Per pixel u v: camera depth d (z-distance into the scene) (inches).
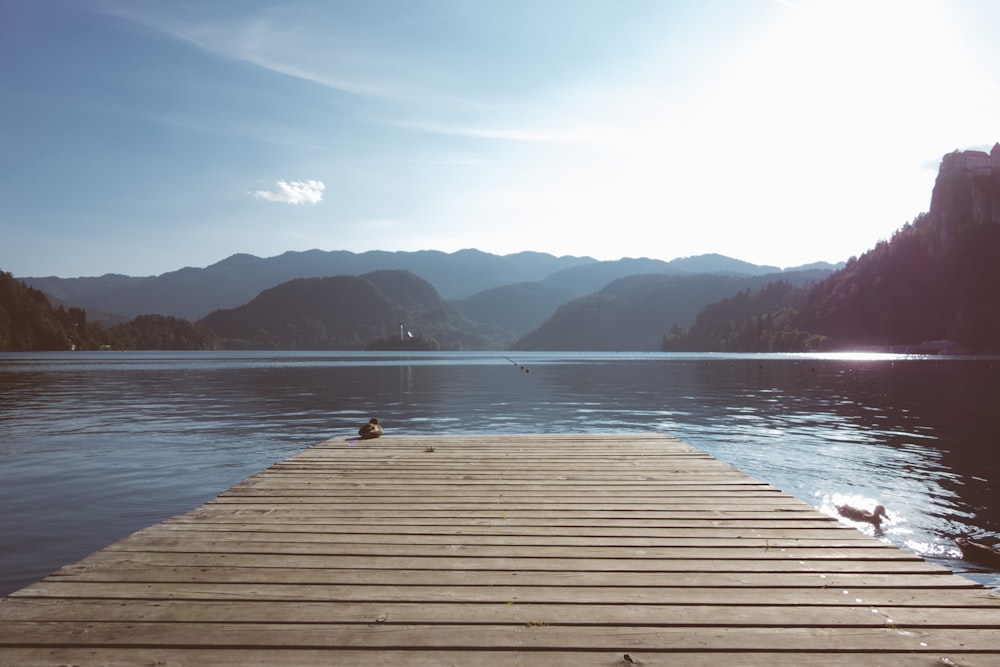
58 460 564.4
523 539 227.1
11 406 1067.3
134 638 145.2
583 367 3127.5
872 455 583.2
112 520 369.4
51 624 152.5
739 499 291.4
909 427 790.5
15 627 150.6
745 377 2102.6
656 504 281.4
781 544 221.0
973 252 6269.7
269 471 363.3
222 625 152.7
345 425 818.8
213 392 1407.5
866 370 2571.4
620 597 172.2
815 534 233.8
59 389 1473.9
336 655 138.9
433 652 140.9
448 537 229.1
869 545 219.8
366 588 177.8
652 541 225.1
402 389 1531.7
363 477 343.6
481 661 136.6
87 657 137.0
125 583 180.1
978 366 2962.6
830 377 2066.9
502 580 185.0
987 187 6515.8
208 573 189.0
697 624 155.0
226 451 614.9
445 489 312.8
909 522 365.1
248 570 191.9
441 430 760.3
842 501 412.2
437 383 1792.6
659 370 2721.5
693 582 183.8
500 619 157.6
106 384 1659.7
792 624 154.9
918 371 2459.4
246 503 281.9
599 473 354.9
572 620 157.2
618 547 218.2
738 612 162.2
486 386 1652.3
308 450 443.5
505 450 441.7
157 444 660.1
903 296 6697.8
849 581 184.4
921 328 6240.2
